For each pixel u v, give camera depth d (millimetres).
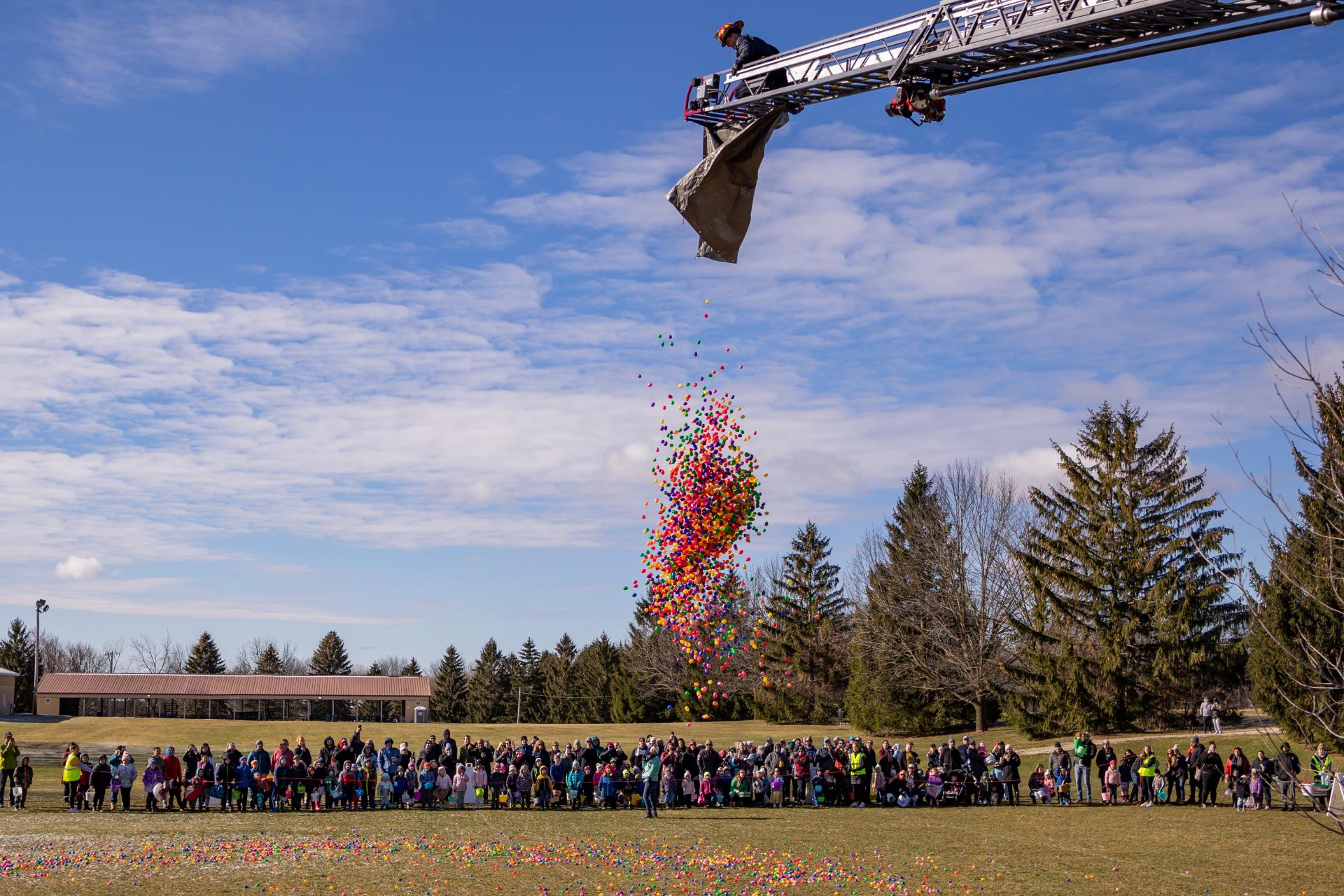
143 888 16469
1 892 15977
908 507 59469
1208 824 24953
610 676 95250
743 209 9023
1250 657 27406
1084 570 45906
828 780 30188
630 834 23500
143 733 57188
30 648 97688
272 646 121750
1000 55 9109
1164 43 8148
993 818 26984
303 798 29141
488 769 30406
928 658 52500
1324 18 7316
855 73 9555
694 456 20766
